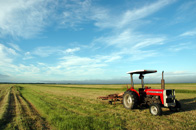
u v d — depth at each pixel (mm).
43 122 7121
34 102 13227
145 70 9141
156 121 6746
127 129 5801
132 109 9570
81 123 6246
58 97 17312
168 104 8156
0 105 12641
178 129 5691
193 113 8180
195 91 23953
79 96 18359
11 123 7023
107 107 10477
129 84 10617
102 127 5789
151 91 9031
